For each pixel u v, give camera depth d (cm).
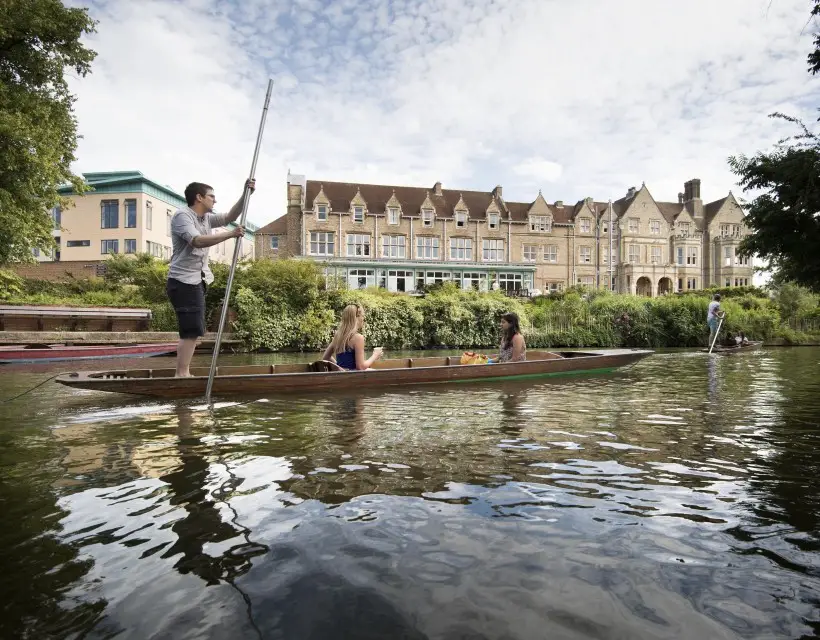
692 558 172
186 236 510
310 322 1816
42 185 1313
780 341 2225
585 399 538
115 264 2722
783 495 236
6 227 1199
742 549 180
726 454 310
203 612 139
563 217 4166
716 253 4344
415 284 3488
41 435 346
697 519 207
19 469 268
